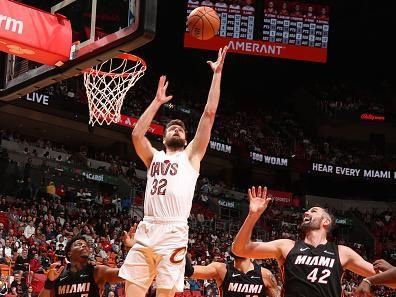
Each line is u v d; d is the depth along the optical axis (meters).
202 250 19.80
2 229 15.48
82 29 7.26
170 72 29.03
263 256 4.76
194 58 29.47
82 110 22.66
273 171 28.78
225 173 27.83
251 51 23.08
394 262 25.64
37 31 7.12
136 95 25.44
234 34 23.03
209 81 29.77
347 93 30.81
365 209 28.58
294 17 23.48
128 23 6.61
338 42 30.72
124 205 21.42
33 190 19.22
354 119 29.69
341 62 31.30
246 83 30.81
